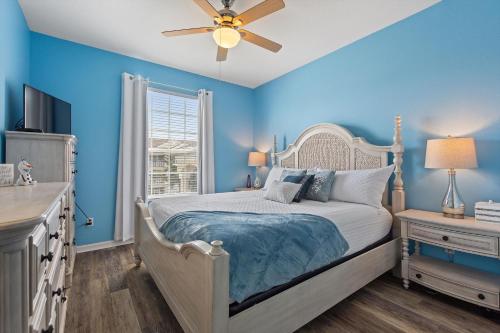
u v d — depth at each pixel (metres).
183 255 1.36
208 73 3.97
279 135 4.10
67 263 2.01
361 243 2.00
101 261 2.72
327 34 2.75
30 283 0.70
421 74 2.37
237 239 1.31
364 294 2.06
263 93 4.45
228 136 4.39
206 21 2.50
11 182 1.52
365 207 2.25
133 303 1.90
